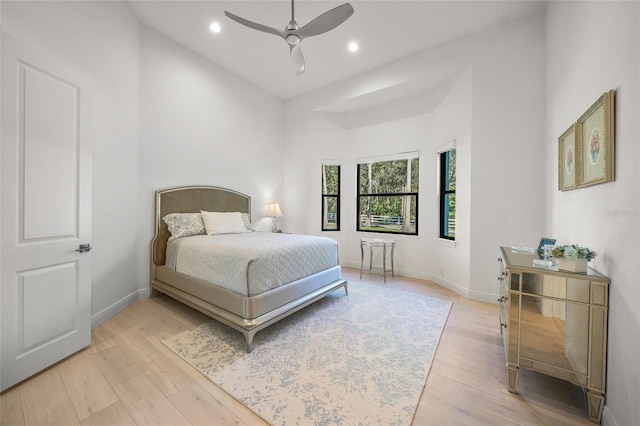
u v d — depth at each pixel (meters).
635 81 1.27
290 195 5.16
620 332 1.33
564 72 2.29
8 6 1.81
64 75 1.94
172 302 3.13
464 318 2.76
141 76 3.15
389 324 2.62
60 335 1.94
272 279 2.45
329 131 5.07
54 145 1.89
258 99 4.76
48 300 1.86
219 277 2.50
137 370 1.87
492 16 2.91
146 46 3.20
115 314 2.78
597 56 1.68
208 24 3.17
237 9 2.90
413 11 2.85
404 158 4.46
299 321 2.68
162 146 3.40
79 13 2.36
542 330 1.61
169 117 3.47
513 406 1.57
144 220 3.23
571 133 2.07
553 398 1.64
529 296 1.65
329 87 4.64
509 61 3.01
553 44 2.58
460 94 3.44
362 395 1.64
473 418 1.47
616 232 1.40
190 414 1.49
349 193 5.12
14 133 1.67
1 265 1.62
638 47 1.25
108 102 2.69
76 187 2.03
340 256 5.16
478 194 3.21
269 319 2.29
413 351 2.13
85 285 2.11
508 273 1.71
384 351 2.13
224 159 4.21
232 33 3.33
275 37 3.40
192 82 3.73
